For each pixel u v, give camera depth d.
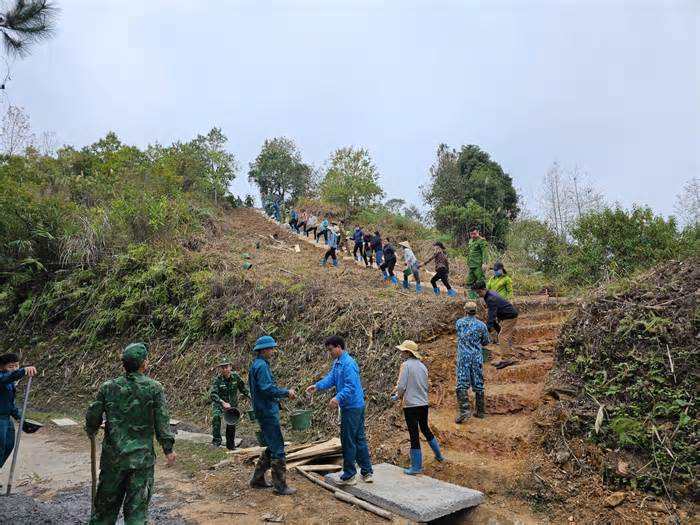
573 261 13.63
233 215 28.41
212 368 10.47
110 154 22.33
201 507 5.25
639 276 7.76
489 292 8.14
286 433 8.22
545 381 6.95
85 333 12.59
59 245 14.19
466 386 6.90
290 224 25.78
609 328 6.64
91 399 10.82
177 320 11.95
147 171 20.44
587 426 5.76
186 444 7.68
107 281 13.23
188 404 9.92
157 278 12.78
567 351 6.82
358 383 5.81
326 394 8.57
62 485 5.98
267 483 5.83
